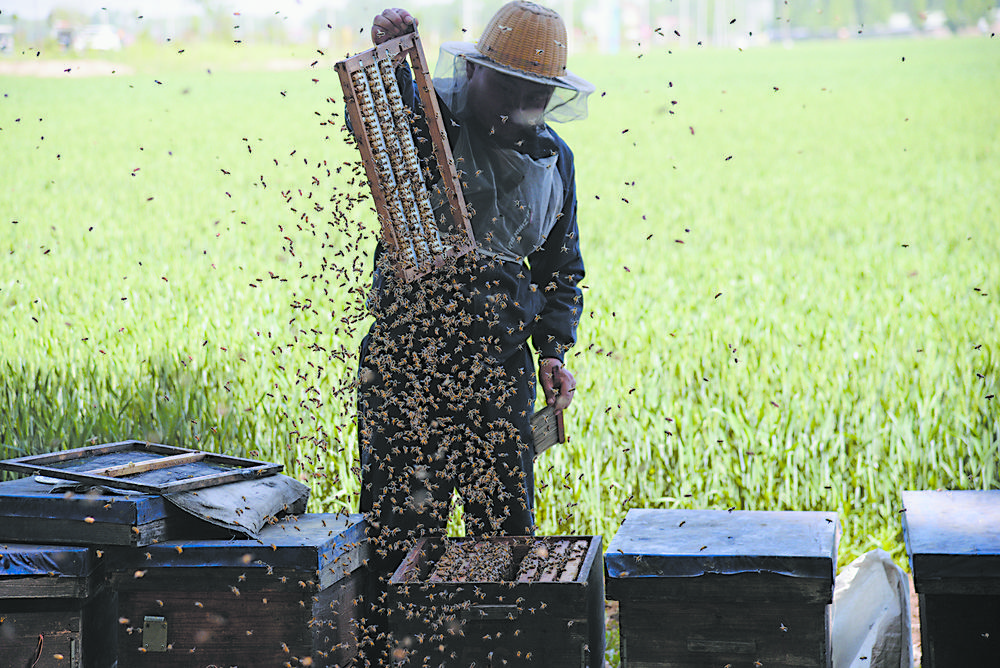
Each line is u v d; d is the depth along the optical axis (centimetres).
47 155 2556
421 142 440
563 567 401
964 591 358
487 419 454
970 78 4744
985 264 1316
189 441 714
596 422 692
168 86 4403
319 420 675
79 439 721
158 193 1961
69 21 5069
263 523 416
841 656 429
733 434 703
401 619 387
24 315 1026
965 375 761
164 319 991
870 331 903
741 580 371
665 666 383
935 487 662
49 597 398
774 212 1862
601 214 1833
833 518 422
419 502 455
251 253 1327
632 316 945
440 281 443
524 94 423
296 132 2817
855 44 8462
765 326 915
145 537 393
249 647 400
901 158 2628
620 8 9219
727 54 7481
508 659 382
